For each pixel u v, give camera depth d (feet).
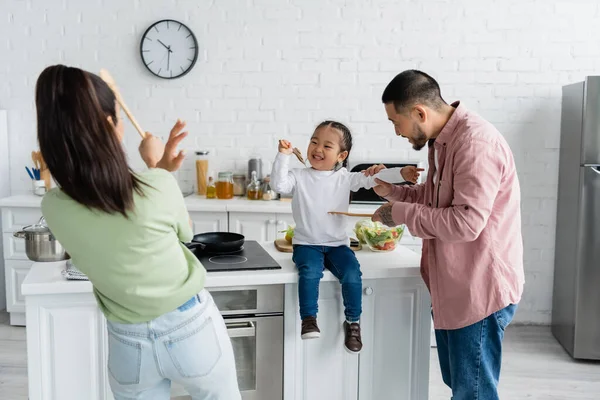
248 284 7.69
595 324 12.43
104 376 7.56
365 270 8.07
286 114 14.75
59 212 5.16
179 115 14.78
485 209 6.61
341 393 8.25
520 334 14.11
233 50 14.60
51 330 7.42
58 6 14.48
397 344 8.36
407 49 14.46
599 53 14.25
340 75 14.60
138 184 5.16
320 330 8.10
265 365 8.03
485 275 6.97
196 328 5.64
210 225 13.61
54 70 4.88
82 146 4.76
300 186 8.20
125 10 14.52
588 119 12.32
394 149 14.69
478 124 6.87
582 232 12.46
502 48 14.33
